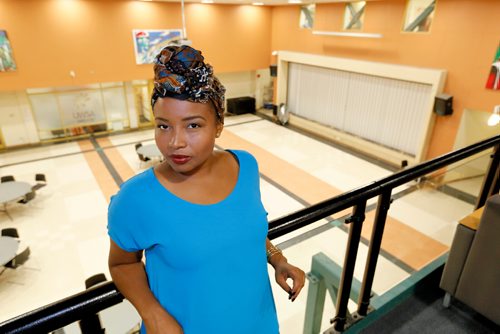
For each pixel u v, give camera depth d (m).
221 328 0.76
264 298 0.86
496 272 1.78
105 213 7.08
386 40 8.71
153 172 0.67
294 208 7.41
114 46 10.34
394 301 2.02
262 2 10.46
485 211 1.77
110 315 1.94
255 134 11.89
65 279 5.43
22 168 9.11
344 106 10.74
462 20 7.10
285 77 12.68
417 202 3.36
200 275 0.69
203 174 0.69
